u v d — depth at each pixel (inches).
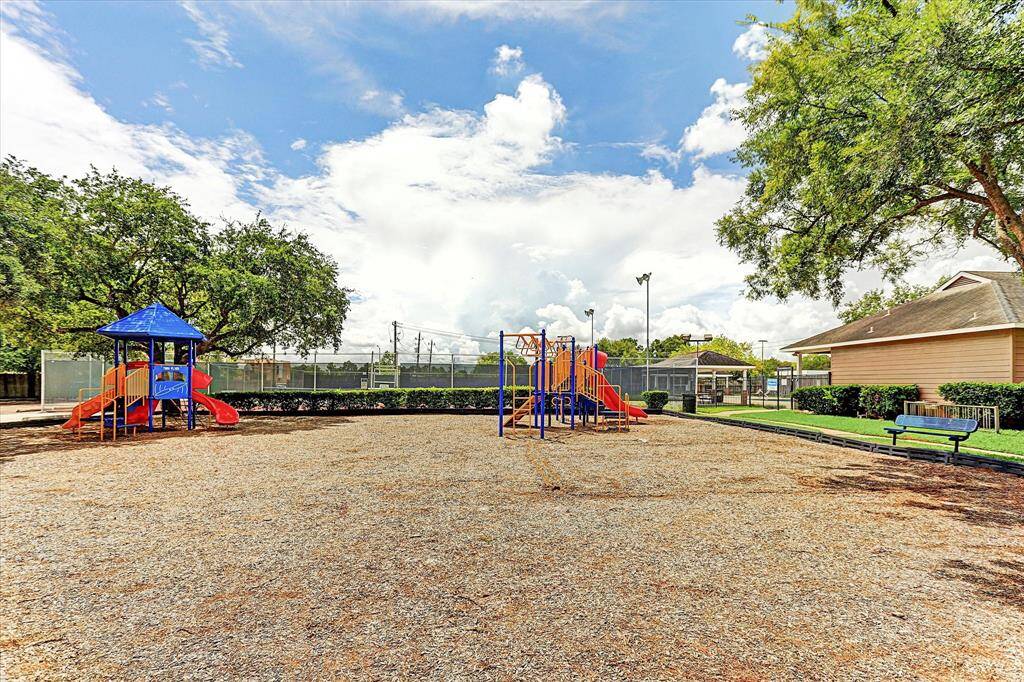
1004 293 627.8
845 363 805.9
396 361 992.2
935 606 130.2
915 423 393.7
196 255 628.1
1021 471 302.7
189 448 420.2
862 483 285.0
